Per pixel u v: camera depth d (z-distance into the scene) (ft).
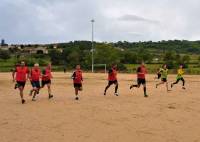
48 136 41.24
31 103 69.00
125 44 635.66
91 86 117.60
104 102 70.49
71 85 120.88
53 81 142.31
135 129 45.47
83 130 44.52
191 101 72.90
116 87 83.82
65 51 403.34
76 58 372.17
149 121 50.70
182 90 100.83
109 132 43.62
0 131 43.62
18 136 41.11
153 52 534.37
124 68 303.48
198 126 47.62
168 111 59.41
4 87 111.86
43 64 350.43
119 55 376.27
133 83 133.28
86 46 466.29
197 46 639.35
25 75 68.85
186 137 41.55
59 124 48.03
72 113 56.70
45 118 52.24
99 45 353.51
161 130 45.06
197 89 104.68
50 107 63.16
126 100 74.13
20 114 55.67
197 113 57.72
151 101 72.59
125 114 56.08
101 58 346.33
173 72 247.09
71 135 41.86
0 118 52.24
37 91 73.67
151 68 290.56
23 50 549.54
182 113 57.57
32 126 46.65
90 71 276.21
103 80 153.17
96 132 43.55
